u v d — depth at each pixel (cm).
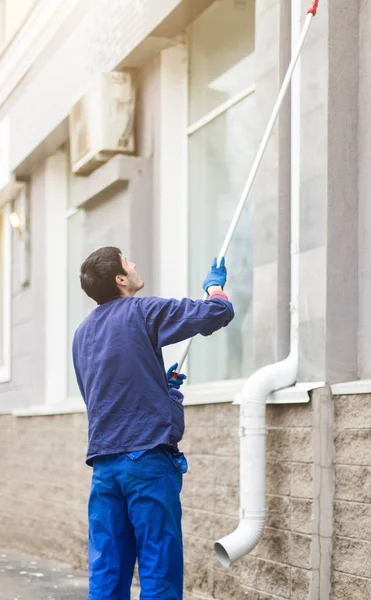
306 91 613
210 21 836
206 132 838
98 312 505
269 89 666
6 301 1364
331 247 589
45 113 1090
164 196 863
